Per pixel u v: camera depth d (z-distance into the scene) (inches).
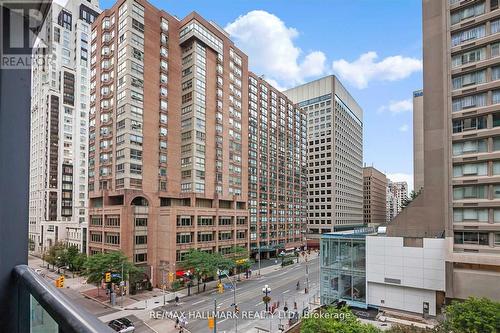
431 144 1321.4
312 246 4156.0
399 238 1213.1
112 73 1935.3
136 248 1750.7
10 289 78.6
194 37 2124.8
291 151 3558.1
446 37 1194.0
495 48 1088.8
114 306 1200.8
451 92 1166.3
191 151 2096.5
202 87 2190.0
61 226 2236.7
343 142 4950.8
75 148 2532.0
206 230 2036.2
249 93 2878.9
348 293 1317.7
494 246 1037.8
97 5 2662.4
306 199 3838.6
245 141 2642.7
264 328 1157.7
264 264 2701.8
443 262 1119.0
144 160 1878.7
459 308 816.9
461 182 1114.1
